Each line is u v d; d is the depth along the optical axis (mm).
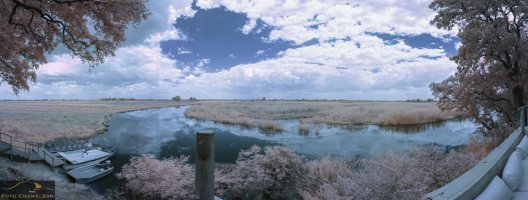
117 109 91125
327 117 47500
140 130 40875
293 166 15516
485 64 17953
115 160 22625
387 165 8703
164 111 88312
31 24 13156
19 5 10758
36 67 15516
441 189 3572
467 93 18844
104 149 25484
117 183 15594
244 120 45219
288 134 33281
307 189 12977
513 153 5191
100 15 12070
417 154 9414
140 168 13422
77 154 22578
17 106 102188
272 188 13656
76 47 13609
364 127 37844
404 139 27734
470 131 32594
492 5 17812
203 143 3033
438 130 34219
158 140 32156
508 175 4172
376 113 49125
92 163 20562
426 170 7660
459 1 19000
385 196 5586
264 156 15430
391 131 34250
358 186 6227
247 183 13219
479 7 17984
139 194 12438
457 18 19641
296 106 82438
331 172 14000
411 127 37375
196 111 73812
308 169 15453
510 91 19062
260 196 12961
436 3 20469
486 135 19359
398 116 41000
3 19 11648
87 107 98375
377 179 5953
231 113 60031
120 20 12297
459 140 26328
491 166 4164
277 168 14508
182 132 38469
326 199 8180
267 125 38594
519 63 17312
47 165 19234
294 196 12945
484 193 3643
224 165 17156
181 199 11250
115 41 13086
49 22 12859
